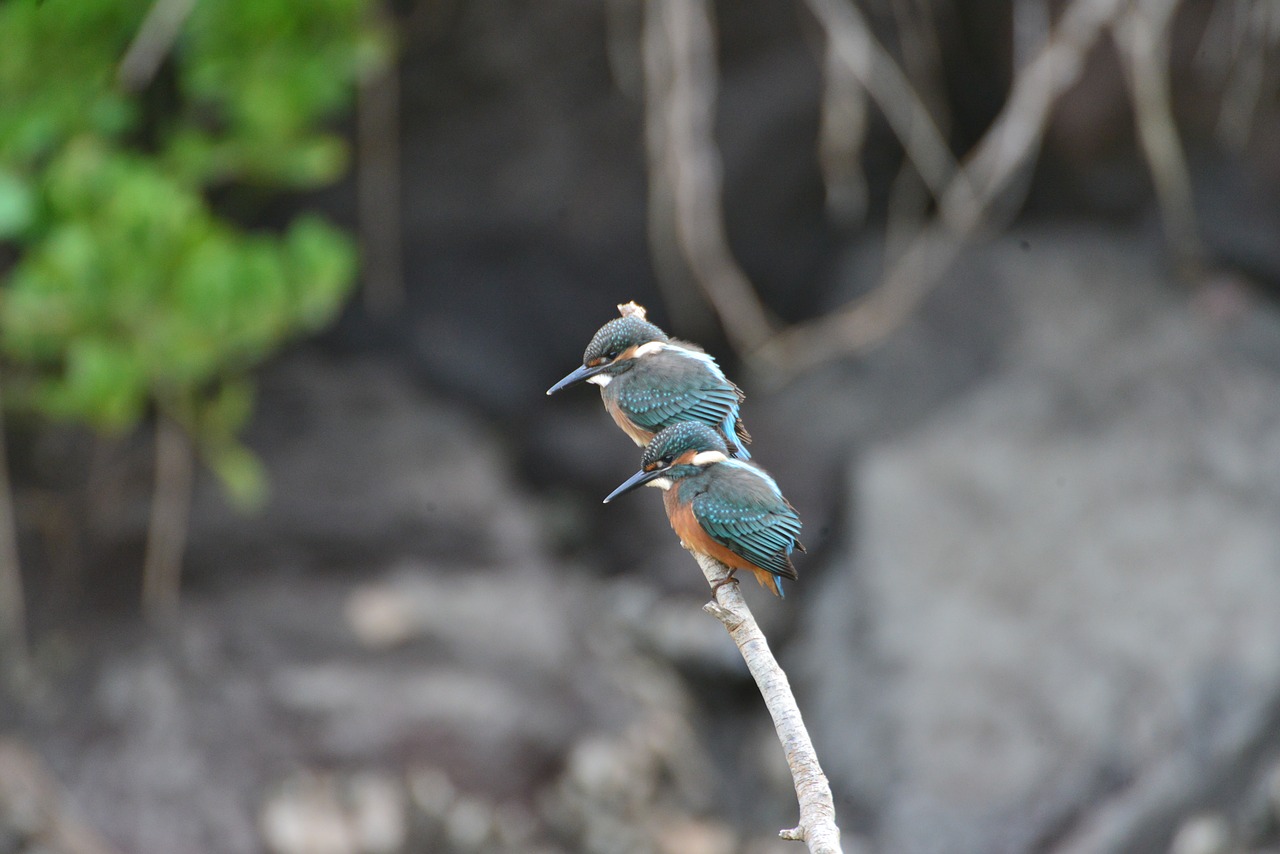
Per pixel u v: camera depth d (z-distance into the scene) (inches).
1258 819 482.6
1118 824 477.7
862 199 665.0
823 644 568.7
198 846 470.0
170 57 546.9
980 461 605.6
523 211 641.6
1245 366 630.5
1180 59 625.9
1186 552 556.4
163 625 532.4
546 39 608.4
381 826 491.5
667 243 640.4
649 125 497.4
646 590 605.3
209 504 570.6
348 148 618.2
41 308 443.8
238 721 506.0
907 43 622.2
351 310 649.0
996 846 477.4
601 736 537.3
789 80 633.0
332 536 576.1
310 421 620.4
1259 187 653.3
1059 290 668.7
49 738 491.8
